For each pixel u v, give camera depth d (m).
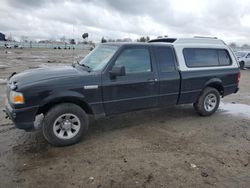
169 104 5.72
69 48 60.81
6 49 47.62
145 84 5.16
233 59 6.79
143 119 6.05
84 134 4.92
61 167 3.77
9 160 3.94
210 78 6.20
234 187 3.37
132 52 5.07
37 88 4.14
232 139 4.98
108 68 4.77
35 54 34.56
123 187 3.32
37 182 3.39
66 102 4.50
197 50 6.07
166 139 4.88
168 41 6.15
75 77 4.46
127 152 4.29
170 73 5.52
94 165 3.84
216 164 3.95
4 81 10.89
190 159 4.09
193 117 6.32
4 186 3.29
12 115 4.09
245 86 11.53
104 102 4.77
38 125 5.07
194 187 3.35
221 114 6.68
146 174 3.62
